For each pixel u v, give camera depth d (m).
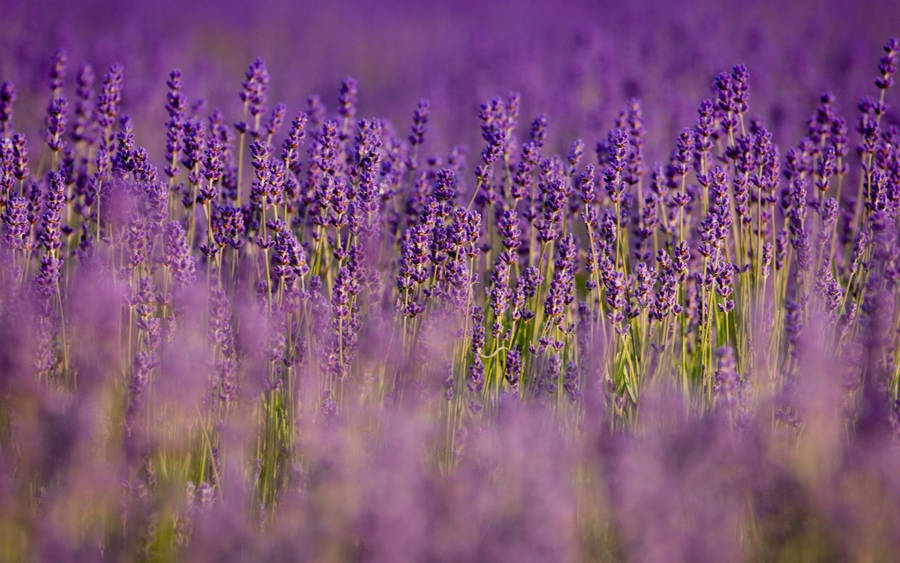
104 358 9.64
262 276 12.66
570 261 11.44
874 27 41.44
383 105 31.84
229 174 14.54
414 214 14.13
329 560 8.00
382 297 12.83
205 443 9.65
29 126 21.00
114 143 14.02
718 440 8.46
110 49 30.19
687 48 31.84
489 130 13.94
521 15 54.78
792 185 13.01
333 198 11.77
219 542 7.84
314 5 56.53
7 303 9.76
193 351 9.51
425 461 9.41
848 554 7.94
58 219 11.20
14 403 8.80
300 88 35.41
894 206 12.33
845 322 11.56
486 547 7.69
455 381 10.75
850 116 23.62
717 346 12.18
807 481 8.47
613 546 8.55
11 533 8.39
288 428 10.19
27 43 27.88
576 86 29.45
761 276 11.80
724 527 7.98
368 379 10.42
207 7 51.94
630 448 8.48
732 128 13.14
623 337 11.26
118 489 8.90
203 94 27.72
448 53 41.88
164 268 10.88
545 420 9.82
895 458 8.34
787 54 31.44
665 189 13.71
